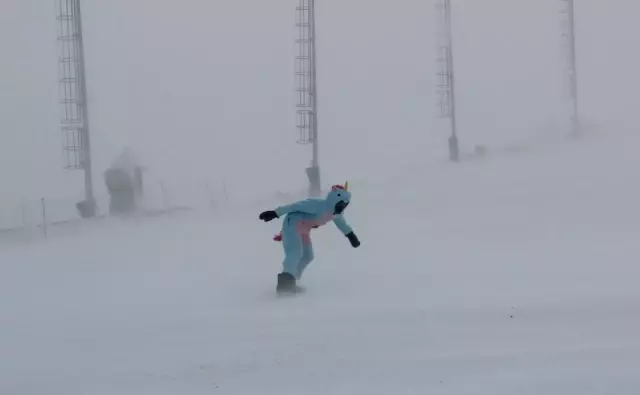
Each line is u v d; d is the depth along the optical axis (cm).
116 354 2714
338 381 2322
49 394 2334
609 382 2195
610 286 3341
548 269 3834
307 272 4144
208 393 2286
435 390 2200
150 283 4138
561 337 2641
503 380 2252
